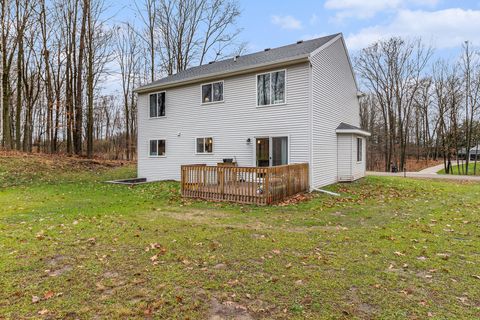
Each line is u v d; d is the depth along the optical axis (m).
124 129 37.00
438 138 32.19
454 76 26.56
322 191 10.57
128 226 5.86
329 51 12.72
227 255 4.25
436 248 4.50
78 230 5.52
